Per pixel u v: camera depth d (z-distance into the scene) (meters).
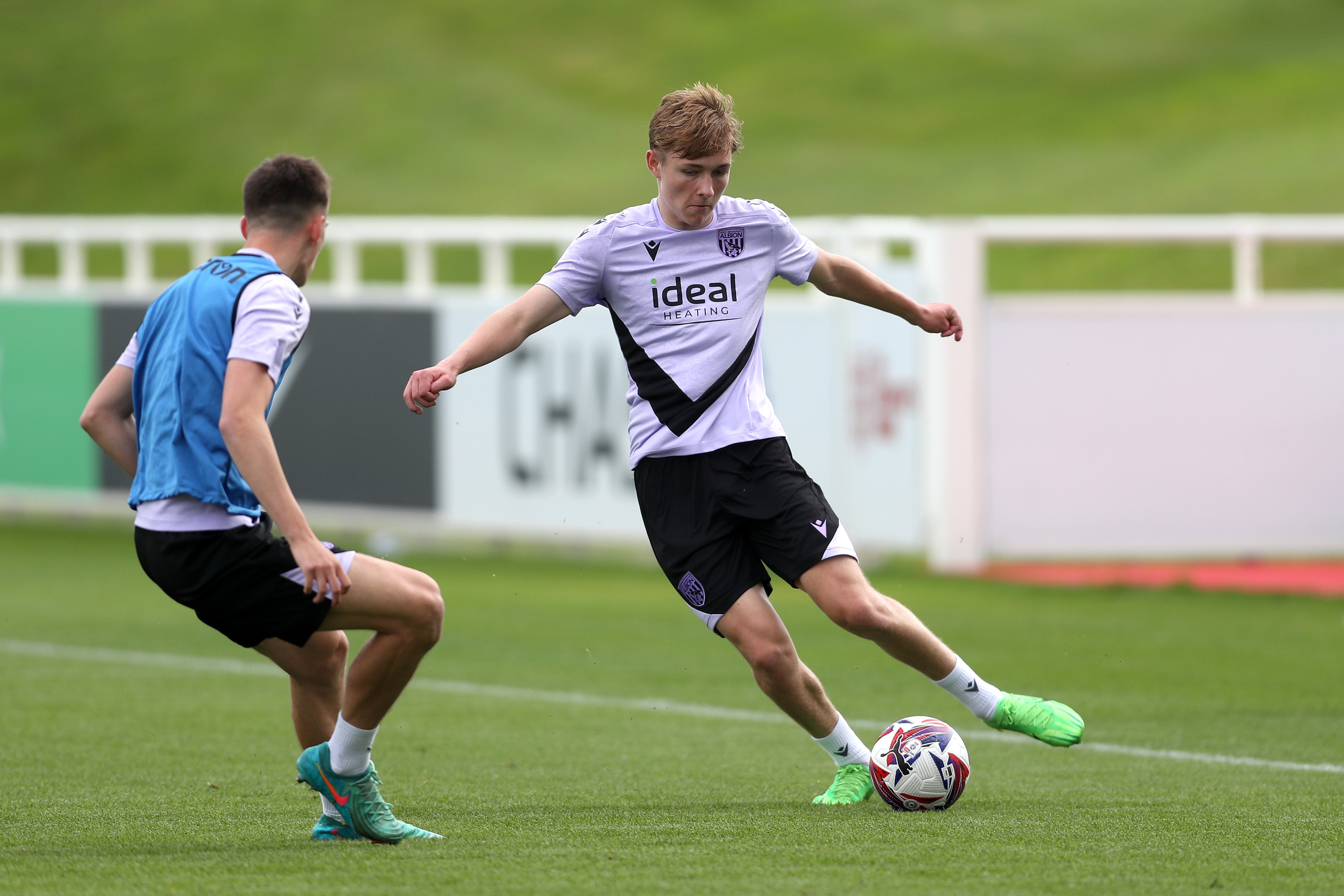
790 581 17.58
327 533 53.38
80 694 27.03
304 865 15.05
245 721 24.50
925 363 43.91
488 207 117.06
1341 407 45.59
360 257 110.75
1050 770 20.80
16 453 54.59
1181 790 19.25
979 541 44.16
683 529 17.67
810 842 16.02
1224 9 143.62
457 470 46.97
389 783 19.91
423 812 17.86
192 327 15.08
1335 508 45.75
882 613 17.28
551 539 50.62
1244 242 45.47
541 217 113.88
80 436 53.00
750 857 15.34
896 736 17.94
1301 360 45.44
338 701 16.38
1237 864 15.11
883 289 18.73
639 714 25.56
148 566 15.31
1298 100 116.94
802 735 23.70
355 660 15.53
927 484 44.72
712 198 17.19
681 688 28.20
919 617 36.22
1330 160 102.12
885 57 140.25
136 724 24.20
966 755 17.97
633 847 15.80
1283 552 45.62
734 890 14.05
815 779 20.20
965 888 14.17
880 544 43.84
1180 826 16.86
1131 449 44.94
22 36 157.12
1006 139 120.00
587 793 19.17
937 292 43.69
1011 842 16.02
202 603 15.13
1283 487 45.56
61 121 141.00
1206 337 45.06
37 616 36.75
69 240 56.88
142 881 14.47
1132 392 44.88
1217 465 45.28
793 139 125.06
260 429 14.41
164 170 131.38
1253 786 19.55
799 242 18.22
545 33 150.62
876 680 29.05
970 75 135.25
